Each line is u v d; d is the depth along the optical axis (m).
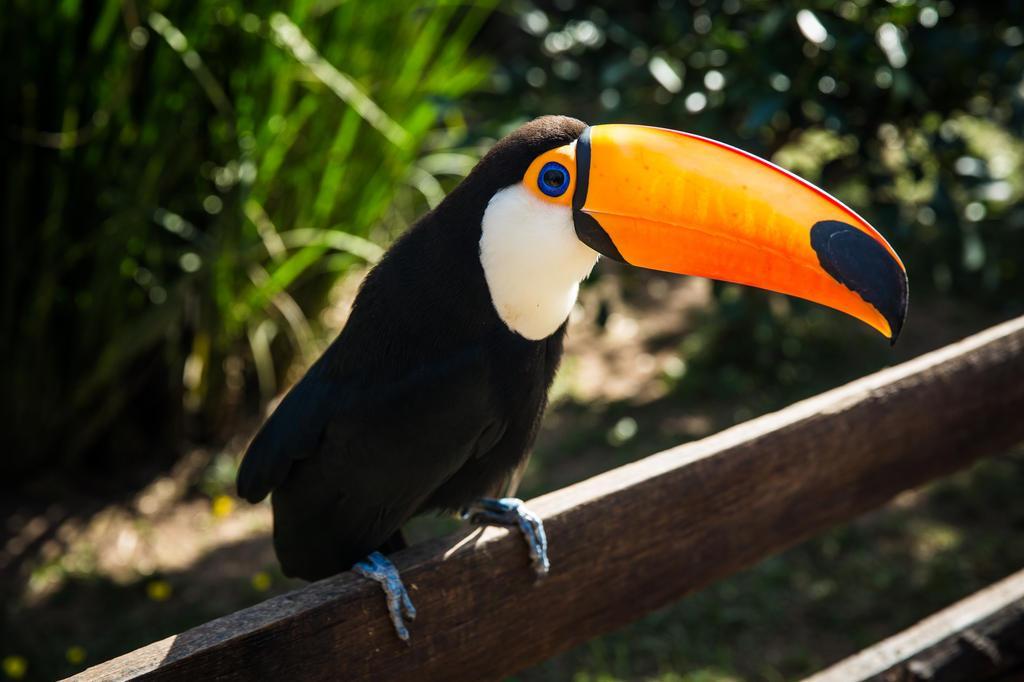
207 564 5.04
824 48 4.88
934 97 5.53
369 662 2.02
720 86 5.18
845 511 2.60
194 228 5.52
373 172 5.77
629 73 5.36
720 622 4.60
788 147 6.44
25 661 4.43
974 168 5.60
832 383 6.28
